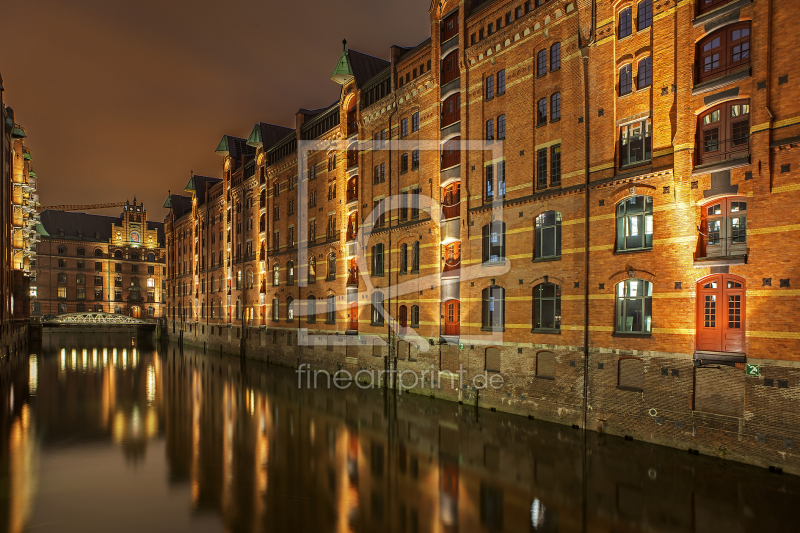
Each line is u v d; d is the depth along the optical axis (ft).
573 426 62.69
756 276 47.26
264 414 79.92
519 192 72.28
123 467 54.44
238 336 172.14
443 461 54.29
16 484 49.34
